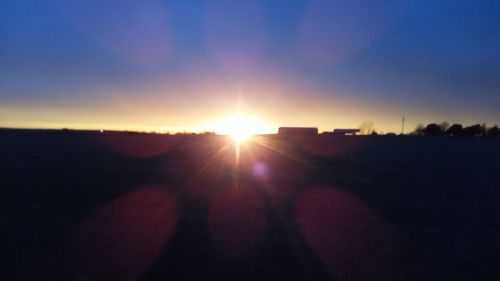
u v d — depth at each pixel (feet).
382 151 178.29
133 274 33.78
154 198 65.67
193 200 64.49
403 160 140.36
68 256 37.73
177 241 42.50
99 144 192.03
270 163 125.29
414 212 58.34
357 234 46.19
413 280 33.45
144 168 105.81
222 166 114.42
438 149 192.75
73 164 112.47
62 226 47.65
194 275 33.76
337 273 34.58
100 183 80.23
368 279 33.53
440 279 33.65
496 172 108.88
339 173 103.24
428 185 85.10
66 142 205.05
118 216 52.90
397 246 42.11
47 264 35.68
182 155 145.07
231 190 74.54
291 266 35.96
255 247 40.86
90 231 45.70
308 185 82.02
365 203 64.28
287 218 53.06
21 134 256.73
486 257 39.17
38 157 131.13
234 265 35.96
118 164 114.32
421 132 310.86
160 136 244.01
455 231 48.32
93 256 37.76
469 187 82.84
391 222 52.21
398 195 72.38
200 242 42.19
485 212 59.00
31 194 67.72
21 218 51.29
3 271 34.09
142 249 39.83
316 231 47.09
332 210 58.65
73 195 67.21
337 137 270.67
